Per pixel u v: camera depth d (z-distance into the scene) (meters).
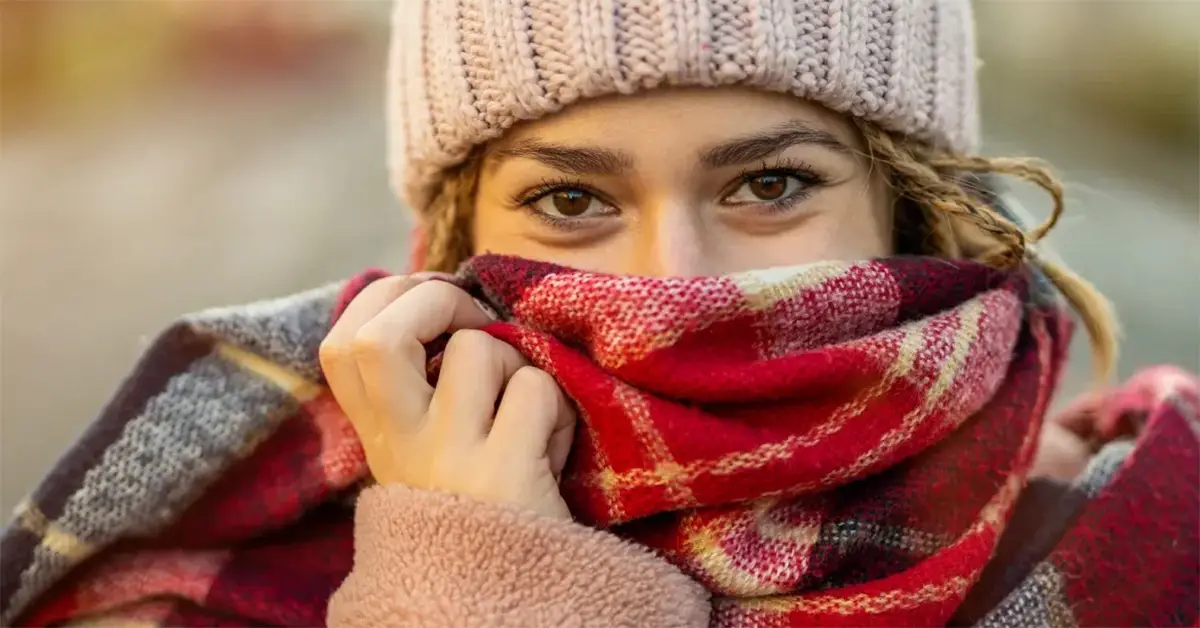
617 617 0.62
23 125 2.62
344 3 3.35
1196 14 2.62
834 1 0.69
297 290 1.90
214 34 3.11
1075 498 0.84
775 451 0.66
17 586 0.80
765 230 0.74
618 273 0.75
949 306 0.77
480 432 0.67
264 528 0.82
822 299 0.69
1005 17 2.81
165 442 0.80
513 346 0.71
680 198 0.71
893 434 0.68
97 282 1.91
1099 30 2.74
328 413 0.83
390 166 0.96
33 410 1.55
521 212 0.77
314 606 0.80
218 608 0.81
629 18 0.66
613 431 0.67
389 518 0.65
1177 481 0.77
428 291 0.72
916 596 0.67
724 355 0.68
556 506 0.65
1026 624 0.72
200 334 0.82
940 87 0.78
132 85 2.89
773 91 0.69
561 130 0.71
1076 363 1.59
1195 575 0.73
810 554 0.69
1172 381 0.89
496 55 0.71
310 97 2.94
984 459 0.73
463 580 0.62
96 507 0.79
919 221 0.88
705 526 0.68
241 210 2.25
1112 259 1.94
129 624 0.82
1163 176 2.36
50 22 2.77
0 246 2.04
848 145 0.75
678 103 0.68
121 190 2.32
